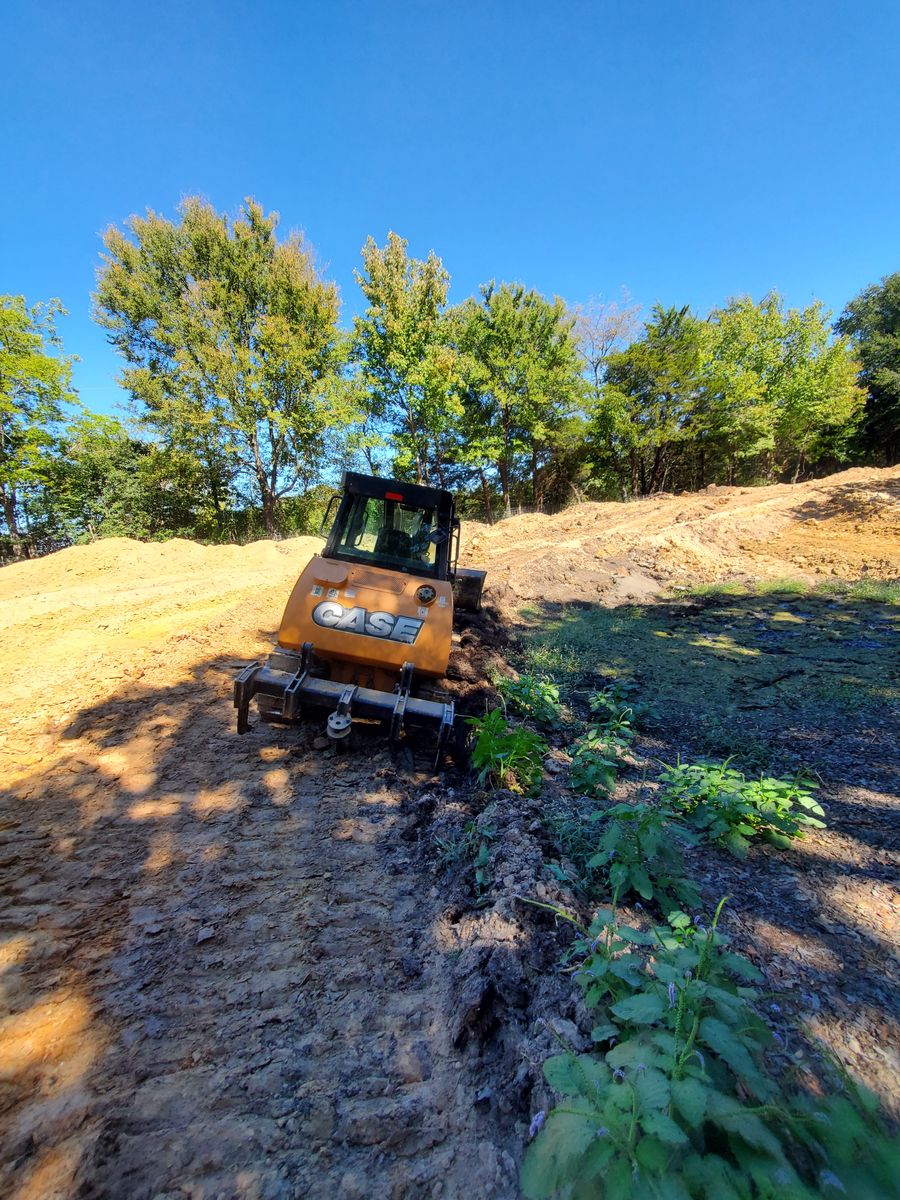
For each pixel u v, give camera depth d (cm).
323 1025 230
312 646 435
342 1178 174
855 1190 135
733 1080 173
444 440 2955
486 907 283
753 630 924
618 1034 187
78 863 328
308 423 2439
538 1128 172
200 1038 223
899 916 277
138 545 1298
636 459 3191
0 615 831
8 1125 189
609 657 807
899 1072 191
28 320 1944
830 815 381
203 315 2248
